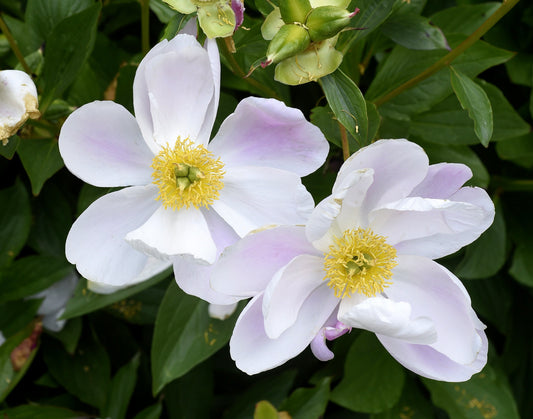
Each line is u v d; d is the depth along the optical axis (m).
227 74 0.64
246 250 0.54
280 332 0.56
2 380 0.65
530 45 0.70
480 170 0.66
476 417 0.67
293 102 0.67
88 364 0.68
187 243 0.56
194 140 0.56
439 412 0.71
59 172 0.68
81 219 0.55
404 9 0.63
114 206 0.56
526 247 0.69
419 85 0.63
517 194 0.71
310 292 0.57
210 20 0.54
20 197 0.66
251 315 0.55
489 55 0.63
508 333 0.71
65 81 0.61
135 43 0.69
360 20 0.59
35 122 0.61
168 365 0.62
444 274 0.56
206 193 0.57
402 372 0.67
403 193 0.55
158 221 0.57
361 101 0.55
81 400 0.67
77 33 0.61
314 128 0.55
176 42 0.54
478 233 0.56
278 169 0.56
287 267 0.54
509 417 0.67
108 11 0.68
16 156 0.67
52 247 0.67
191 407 0.68
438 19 0.66
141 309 0.68
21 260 0.65
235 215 0.57
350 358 0.66
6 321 0.66
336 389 0.66
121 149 0.56
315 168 0.56
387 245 0.57
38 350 0.69
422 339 0.53
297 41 0.53
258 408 0.61
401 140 0.53
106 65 0.66
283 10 0.54
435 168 0.55
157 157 0.56
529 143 0.68
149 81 0.55
